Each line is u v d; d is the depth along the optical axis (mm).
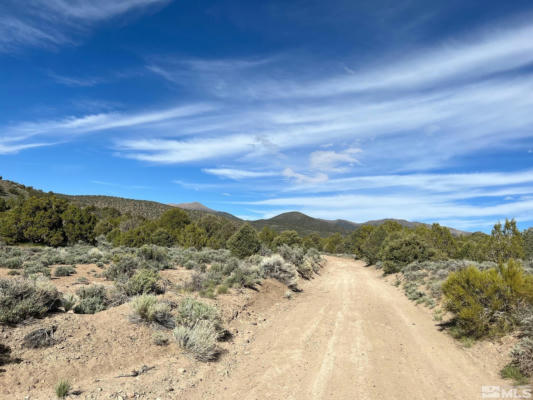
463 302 9602
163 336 7957
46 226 36125
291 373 6930
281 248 28406
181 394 5750
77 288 11445
